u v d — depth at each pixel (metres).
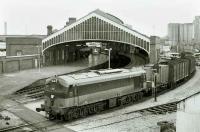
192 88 44.03
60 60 67.00
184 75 49.72
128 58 72.25
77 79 26.30
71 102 25.70
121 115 28.05
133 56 71.94
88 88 27.23
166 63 43.91
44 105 26.36
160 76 39.88
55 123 25.31
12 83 40.12
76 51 74.94
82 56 78.25
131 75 32.72
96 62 63.19
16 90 36.62
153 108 30.45
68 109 25.61
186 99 18.59
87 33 58.66
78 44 66.06
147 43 55.34
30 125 24.61
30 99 33.69
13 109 29.53
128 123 25.72
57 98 25.64
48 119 26.41
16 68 51.97
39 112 28.70
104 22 57.28
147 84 36.50
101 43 64.00
